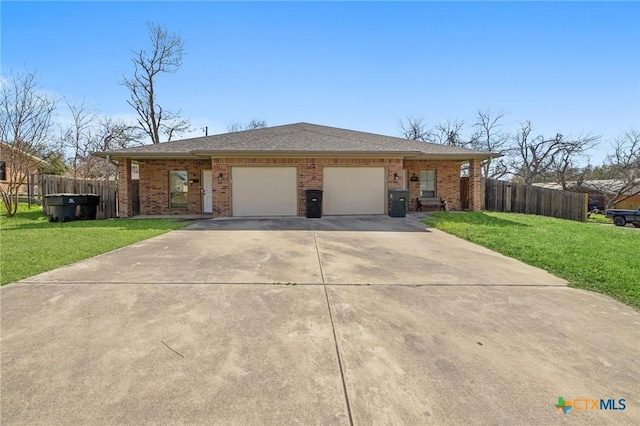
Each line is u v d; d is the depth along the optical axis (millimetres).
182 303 3568
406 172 15211
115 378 2225
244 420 1843
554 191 14586
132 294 3834
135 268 4965
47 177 13172
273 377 2252
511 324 3152
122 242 6992
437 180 15367
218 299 3695
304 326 3039
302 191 12492
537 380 2258
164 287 4090
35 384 2148
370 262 5504
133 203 13508
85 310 3357
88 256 5707
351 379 2236
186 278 4473
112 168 24906
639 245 6883
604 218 18031
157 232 8461
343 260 5613
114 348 2619
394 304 3621
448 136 31641
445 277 4676
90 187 13500
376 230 9070
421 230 9109
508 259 5793
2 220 11453
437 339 2826
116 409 1920
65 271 4758
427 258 5836
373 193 12773
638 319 3307
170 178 14141
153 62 25281
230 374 2283
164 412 1899
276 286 4168
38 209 14461
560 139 26344
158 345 2672
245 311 3369
